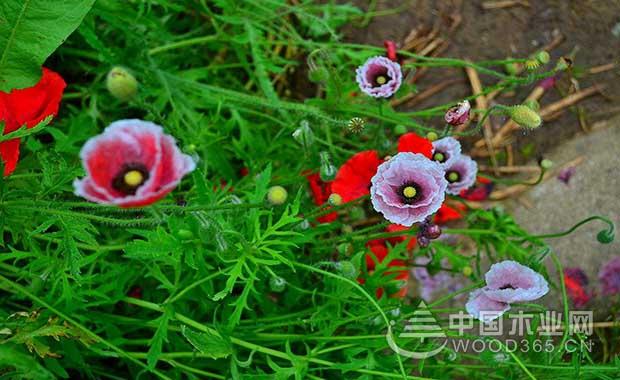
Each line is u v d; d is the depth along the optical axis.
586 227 0.75
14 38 0.54
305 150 0.59
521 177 0.78
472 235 0.67
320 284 0.64
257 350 0.55
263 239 0.54
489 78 0.80
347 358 0.60
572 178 0.77
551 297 0.73
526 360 0.57
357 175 0.63
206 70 0.76
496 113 0.58
